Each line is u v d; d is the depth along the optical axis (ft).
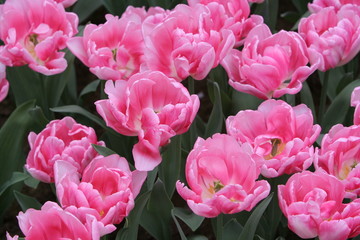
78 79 5.70
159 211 4.06
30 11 4.20
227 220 4.19
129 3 5.06
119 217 3.49
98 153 3.89
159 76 3.63
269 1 5.05
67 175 3.45
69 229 3.33
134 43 4.10
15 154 4.48
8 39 4.11
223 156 3.46
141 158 3.64
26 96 4.79
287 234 4.53
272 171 3.56
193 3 4.27
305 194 3.45
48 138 3.86
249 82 3.88
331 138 3.70
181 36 3.80
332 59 4.09
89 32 4.04
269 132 3.68
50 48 4.15
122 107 3.63
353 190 3.60
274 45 3.93
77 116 4.98
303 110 3.72
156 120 3.57
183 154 4.25
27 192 4.96
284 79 3.93
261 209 3.65
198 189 3.41
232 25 4.08
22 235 4.71
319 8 4.44
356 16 4.15
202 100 5.50
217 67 4.75
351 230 3.44
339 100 4.57
